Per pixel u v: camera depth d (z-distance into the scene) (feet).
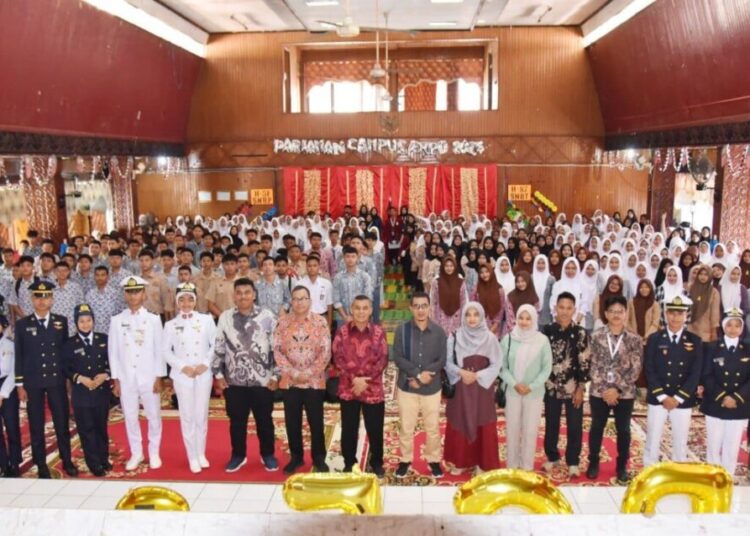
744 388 16.25
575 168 59.41
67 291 23.48
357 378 17.42
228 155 60.90
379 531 3.75
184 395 18.21
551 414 18.24
